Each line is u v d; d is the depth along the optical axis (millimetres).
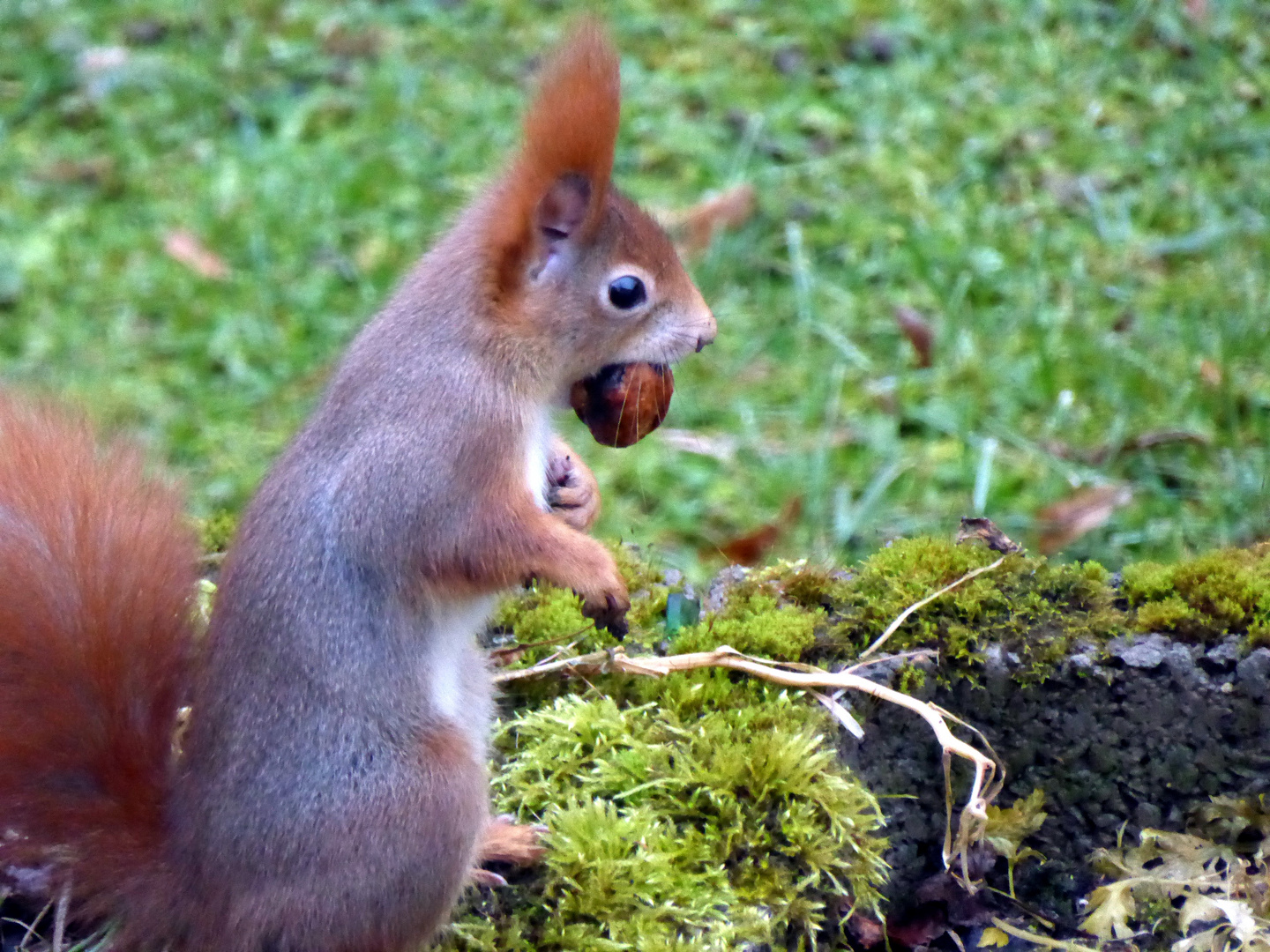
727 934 1612
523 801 1654
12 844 1593
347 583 1603
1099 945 1673
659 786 1648
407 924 1592
